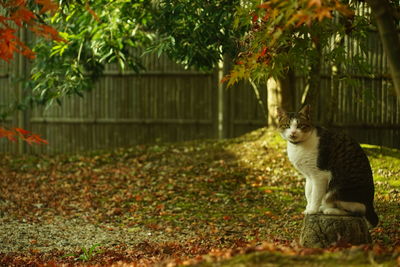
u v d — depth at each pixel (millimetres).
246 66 5027
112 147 11836
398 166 9383
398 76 3879
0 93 12102
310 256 3730
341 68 10938
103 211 8344
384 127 11289
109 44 8914
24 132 4258
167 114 11688
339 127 11219
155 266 4184
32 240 6930
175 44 8344
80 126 11898
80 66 9844
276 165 9789
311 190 5344
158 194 8914
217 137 11562
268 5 4078
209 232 7160
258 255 3738
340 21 6820
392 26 3887
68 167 10578
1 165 10938
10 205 8633
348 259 3666
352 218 5074
